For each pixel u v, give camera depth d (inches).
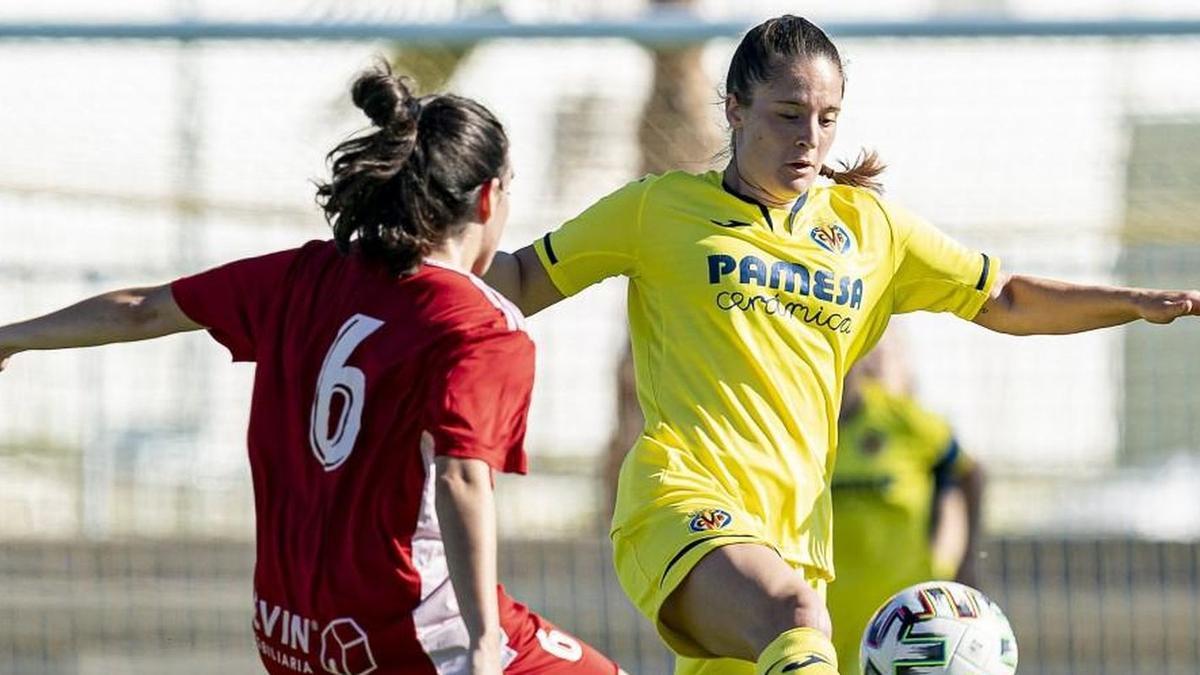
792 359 748.0
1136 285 1301.7
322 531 608.7
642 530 735.1
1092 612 1256.2
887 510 921.5
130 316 655.8
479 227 637.9
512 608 673.0
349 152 614.2
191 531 1330.0
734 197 760.3
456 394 589.9
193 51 1384.1
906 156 1357.0
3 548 1277.1
